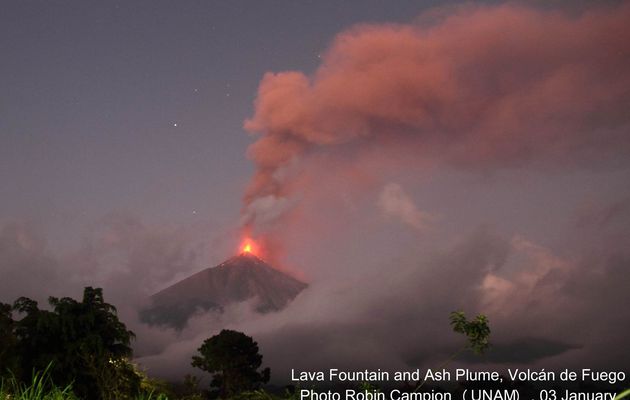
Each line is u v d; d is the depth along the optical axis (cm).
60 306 2155
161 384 1619
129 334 2172
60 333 2075
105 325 2125
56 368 1962
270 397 1047
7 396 539
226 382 5634
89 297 2195
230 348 5650
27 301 2200
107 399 1312
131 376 1521
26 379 2011
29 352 2058
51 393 543
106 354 1797
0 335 2100
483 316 654
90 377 1928
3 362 1997
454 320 659
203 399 1766
